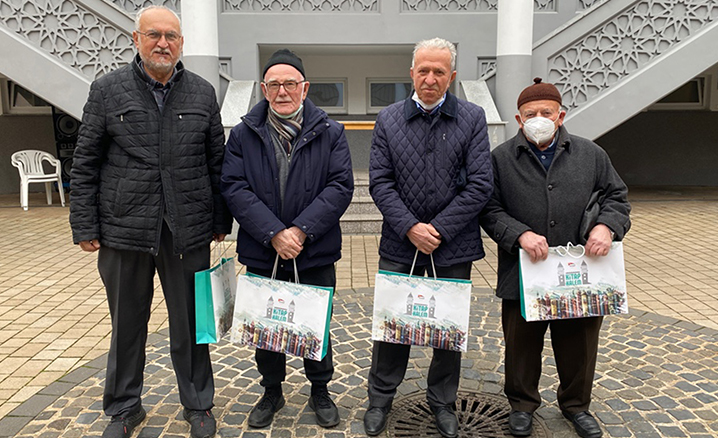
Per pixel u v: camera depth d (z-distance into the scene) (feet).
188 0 22.03
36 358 12.29
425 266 9.30
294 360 12.20
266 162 9.02
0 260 20.21
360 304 15.87
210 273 8.82
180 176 8.64
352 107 32.17
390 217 8.89
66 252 21.30
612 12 23.18
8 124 34.58
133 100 8.36
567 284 8.67
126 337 9.15
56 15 22.80
